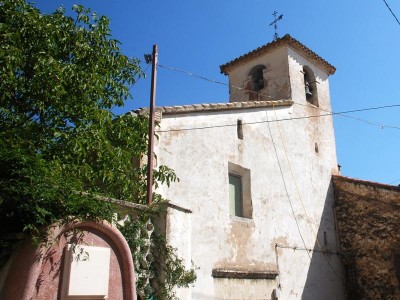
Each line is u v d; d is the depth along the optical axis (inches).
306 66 661.9
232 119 459.5
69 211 188.1
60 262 182.7
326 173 597.3
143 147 331.3
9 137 241.6
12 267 172.9
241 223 422.0
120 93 324.8
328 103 671.1
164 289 241.1
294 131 561.0
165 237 252.5
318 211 552.4
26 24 280.2
